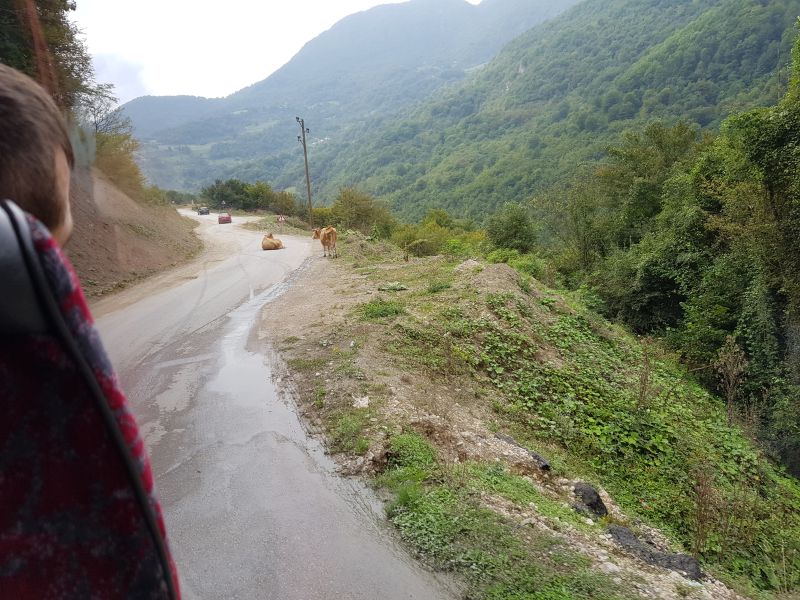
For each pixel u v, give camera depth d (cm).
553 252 2638
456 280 1262
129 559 53
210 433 507
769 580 506
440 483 416
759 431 996
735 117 1222
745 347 1284
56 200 60
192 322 988
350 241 2511
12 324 42
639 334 1744
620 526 462
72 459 49
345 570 317
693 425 898
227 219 4181
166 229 2247
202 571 317
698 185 1625
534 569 321
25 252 39
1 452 47
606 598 302
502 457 524
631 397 878
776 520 636
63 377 47
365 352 728
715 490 655
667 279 1692
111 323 1017
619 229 2403
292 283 1415
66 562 51
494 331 937
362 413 524
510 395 752
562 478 535
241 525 361
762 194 1210
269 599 296
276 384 626
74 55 943
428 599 295
